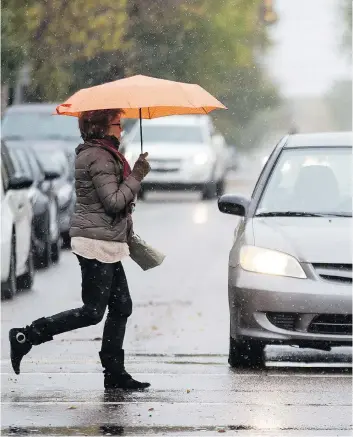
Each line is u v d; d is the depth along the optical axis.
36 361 23.91
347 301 21.80
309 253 22.27
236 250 22.91
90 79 70.94
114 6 66.81
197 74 92.38
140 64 82.56
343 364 23.41
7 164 36.91
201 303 33.03
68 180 47.88
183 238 52.59
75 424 17.69
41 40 64.69
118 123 20.39
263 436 16.92
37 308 32.28
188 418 18.12
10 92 67.31
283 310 21.97
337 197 24.44
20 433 17.08
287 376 21.95
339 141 25.84
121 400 19.62
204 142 81.19
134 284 37.47
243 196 24.58
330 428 17.45
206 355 24.77
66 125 57.47
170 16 85.56
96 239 20.06
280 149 25.72
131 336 27.44
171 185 79.31
